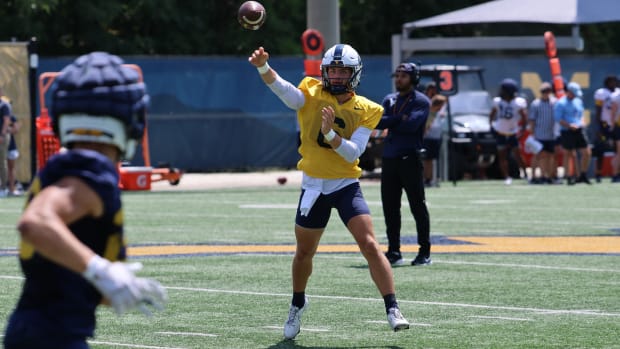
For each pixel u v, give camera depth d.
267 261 33.50
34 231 9.59
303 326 23.06
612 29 110.25
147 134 68.44
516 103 70.44
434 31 103.50
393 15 103.50
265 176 76.81
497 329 22.59
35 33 83.06
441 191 64.25
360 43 103.12
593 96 79.56
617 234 41.31
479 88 78.88
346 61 20.78
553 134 69.69
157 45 88.94
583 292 27.61
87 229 10.27
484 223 45.53
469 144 74.88
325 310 24.98
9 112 58.94
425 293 27.45
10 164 60.41
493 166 76.62
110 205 10.26
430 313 24.58
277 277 30.12
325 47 67.50
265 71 20.50
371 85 78.44
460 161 75.12
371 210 51.97
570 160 68.94
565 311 24.83
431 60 78.69
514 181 73.75
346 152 20.38
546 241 38.97
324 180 21.00
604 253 35.56
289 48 94.00
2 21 82.69
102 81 10.45
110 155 10.66
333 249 36.78
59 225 9.66
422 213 32.28
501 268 32.00
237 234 41.47
